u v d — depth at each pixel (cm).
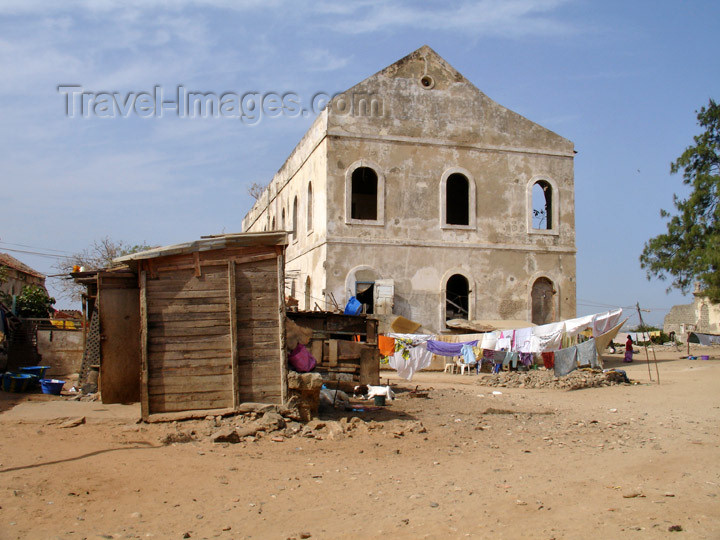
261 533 615
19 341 2141
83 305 1592
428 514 683
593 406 1617
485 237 2855
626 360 3169
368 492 760
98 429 1012
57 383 1473
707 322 5291
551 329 2048
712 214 3194
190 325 1091
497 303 2838
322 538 606
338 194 2694
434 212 2798
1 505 646
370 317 1638
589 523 661
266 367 1120
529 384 2119
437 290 2766
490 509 705
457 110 2870
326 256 2656
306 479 807
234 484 769
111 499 693
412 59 2836
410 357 2081
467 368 2608
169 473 797
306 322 1614
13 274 3772
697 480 844
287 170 3538
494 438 1138
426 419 1311
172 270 1092
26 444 898
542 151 2959
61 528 603
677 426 1298
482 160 2878
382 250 2717
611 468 911
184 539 592
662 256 3319
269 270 1133
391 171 2759
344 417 1203
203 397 1085
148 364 1070
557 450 1041
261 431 1030
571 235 2973
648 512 700
